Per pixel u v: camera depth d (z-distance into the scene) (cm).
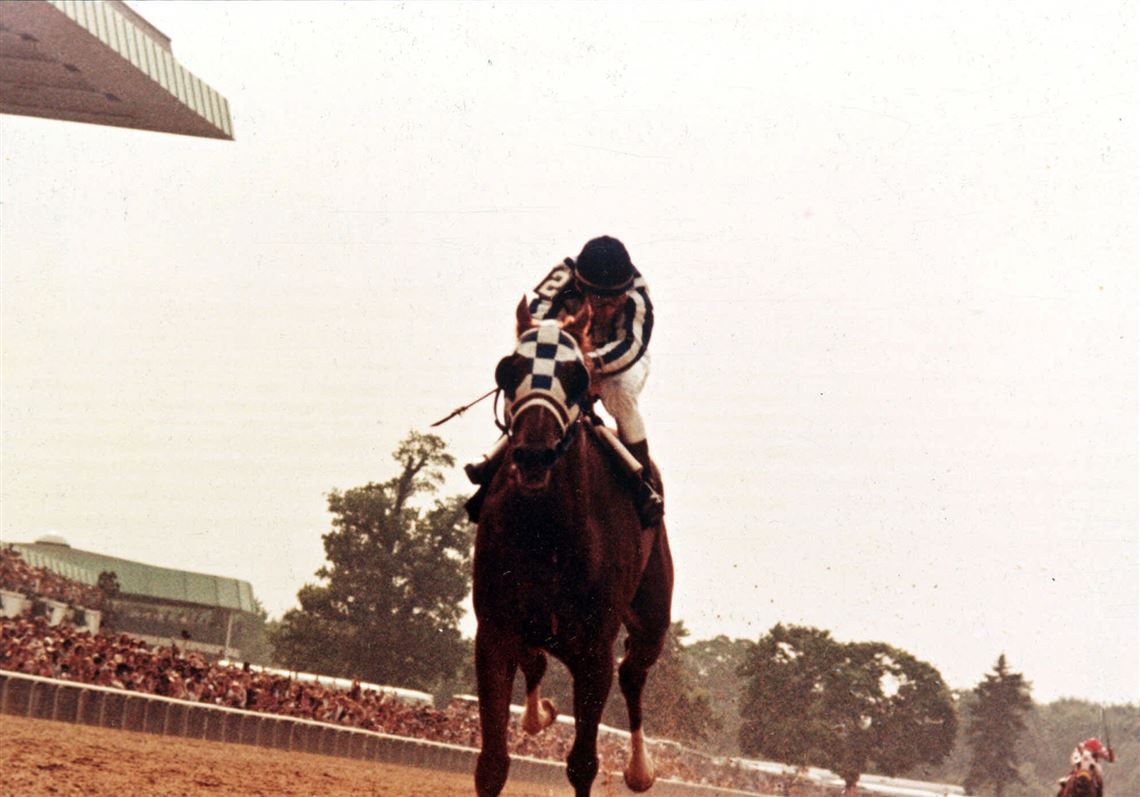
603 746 3366
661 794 3494
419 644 6744
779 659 6900
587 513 543
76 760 895
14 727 1393
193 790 752
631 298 620
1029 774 11175
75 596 4694
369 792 976
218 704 2694
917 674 7000
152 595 6184
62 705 1884
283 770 1245
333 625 6700
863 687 6869
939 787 6850
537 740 3619
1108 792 9038
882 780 6850
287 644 6825
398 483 6900
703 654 7112
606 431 580
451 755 2998
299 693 3141
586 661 558
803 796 5822
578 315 553
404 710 3681
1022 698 9438
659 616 671
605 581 554
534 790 1906
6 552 4416
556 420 514
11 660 2241
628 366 593
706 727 4894
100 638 2741
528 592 541
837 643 6906
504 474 556
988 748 9356
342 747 2595
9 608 4169
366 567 6794
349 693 3681
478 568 553
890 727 6906
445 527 6888
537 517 531
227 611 6425
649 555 635
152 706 2048
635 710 736
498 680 552
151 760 1064
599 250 612
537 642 558
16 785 634
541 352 529
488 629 552
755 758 6731
